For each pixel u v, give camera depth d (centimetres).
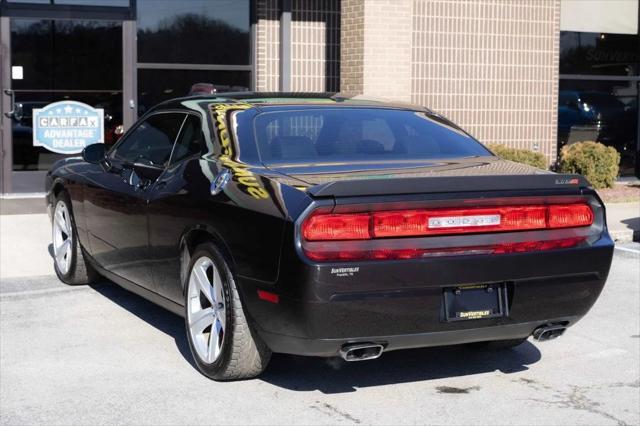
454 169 525
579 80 1580
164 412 486
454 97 1455
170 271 582
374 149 562
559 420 482
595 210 522
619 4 1594
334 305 457
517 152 1400
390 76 1336
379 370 565
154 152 634
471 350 612
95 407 492
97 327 658
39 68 1300
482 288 491
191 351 555
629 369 574
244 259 491
